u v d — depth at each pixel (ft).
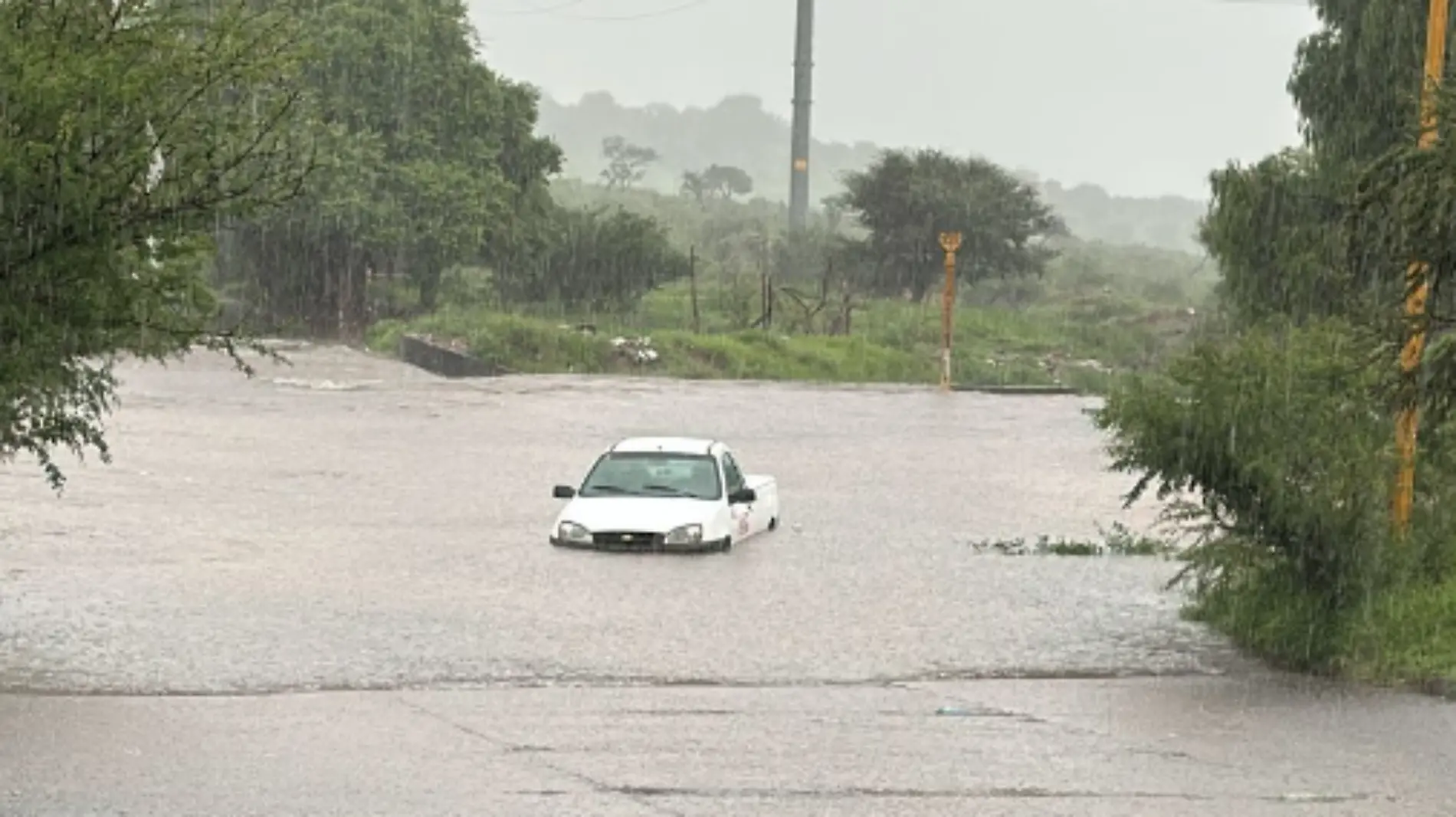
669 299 615.16
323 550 149.28
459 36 548.31
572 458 232.32
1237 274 248.52
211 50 97.35
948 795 73.82
